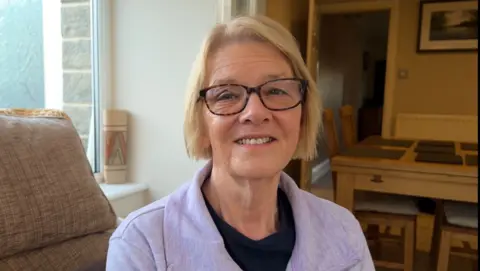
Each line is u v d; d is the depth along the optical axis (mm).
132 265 730
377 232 2715
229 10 1795
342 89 5500
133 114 1972
